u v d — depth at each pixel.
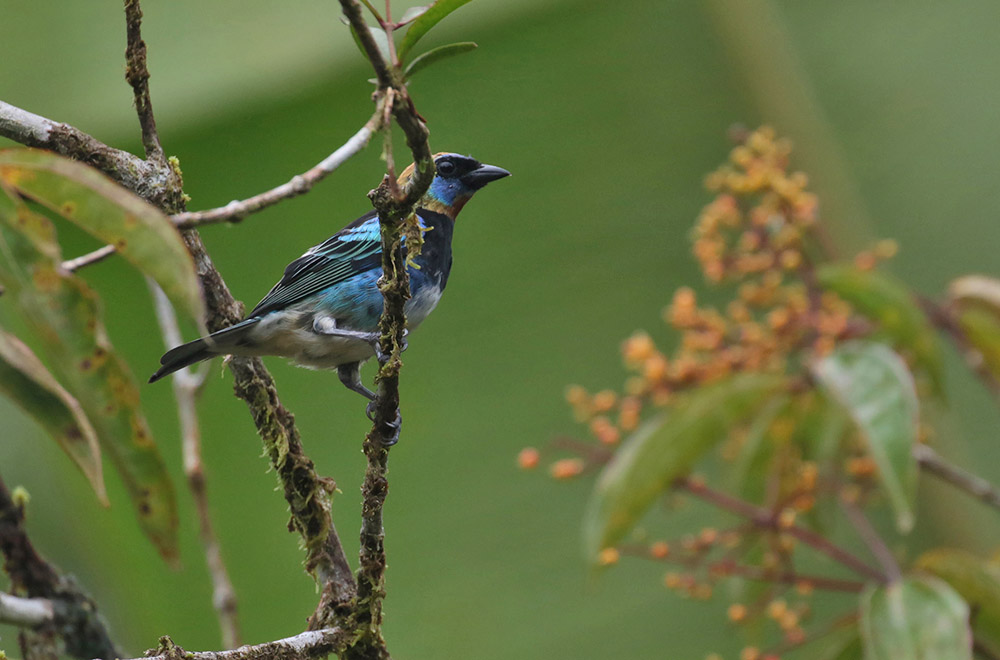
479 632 10.23
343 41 10.59
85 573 10.27
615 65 10.99
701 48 10.91
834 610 9.88
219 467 10.77
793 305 8.05
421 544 10.48
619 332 10.60
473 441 10.63
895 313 7.98
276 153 10.71
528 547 10.34
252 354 7.47
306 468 6.82
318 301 8.81
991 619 7.37
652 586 10.16
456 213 9.57
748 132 10.67
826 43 10.90
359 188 10.84
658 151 10.83
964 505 9.81
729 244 10.17
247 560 10.59
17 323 9.63
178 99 10.53
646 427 7.52
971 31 10.71
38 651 6.64
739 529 7.62
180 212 6.59
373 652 6.14
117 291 10.96
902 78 10.69
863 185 10.52
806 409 7.79
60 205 4.64
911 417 6.74
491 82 11.08
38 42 10.61
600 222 10.84
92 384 5.97
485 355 10.77
